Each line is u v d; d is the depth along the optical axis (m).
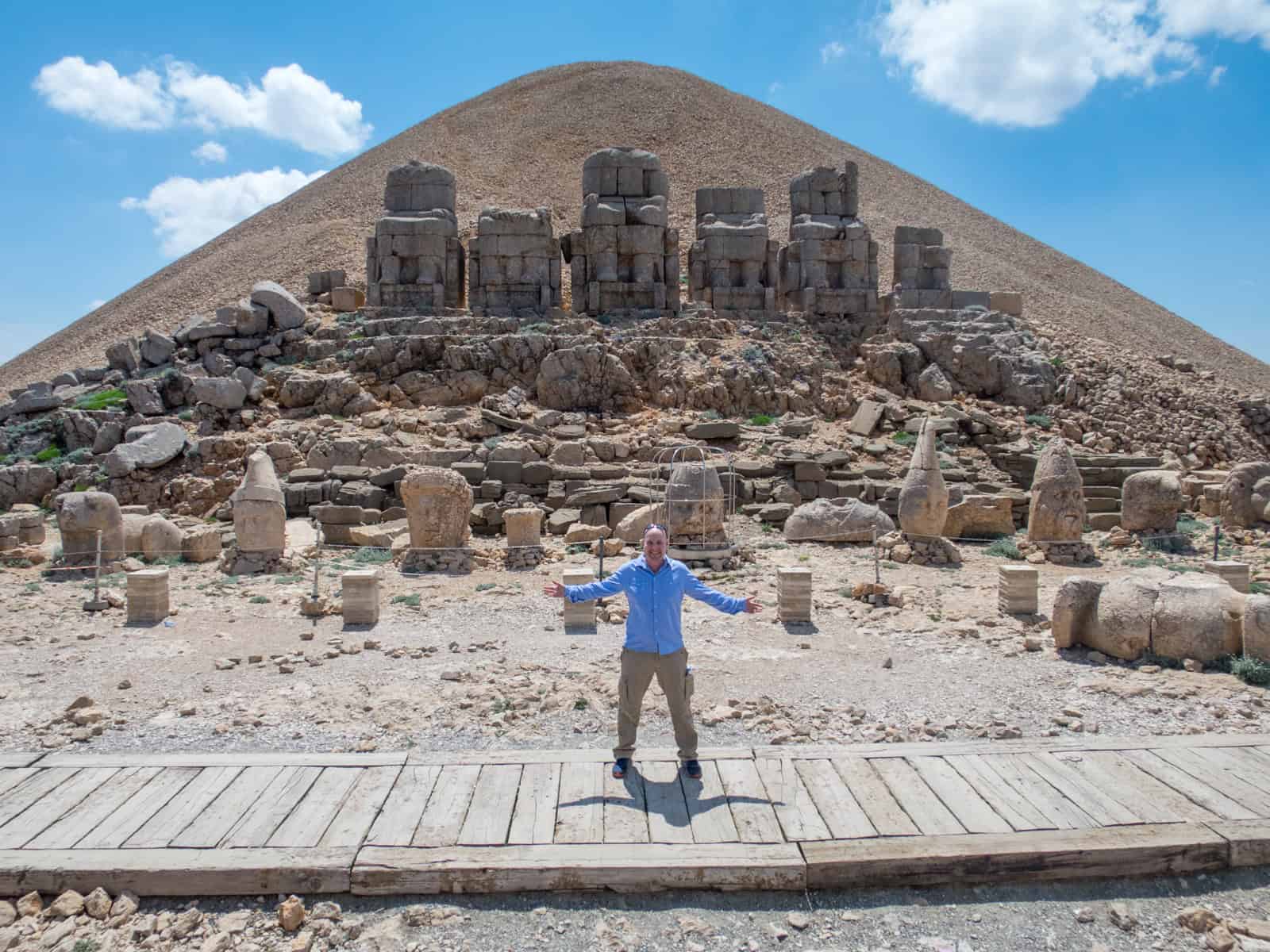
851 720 7.20
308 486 16.80
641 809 5.52
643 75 72.75
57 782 5.88
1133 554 14.84
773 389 21.30
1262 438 23.80
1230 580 11.20
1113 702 7.57
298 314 23.05
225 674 8.49
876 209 55.38
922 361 23.12
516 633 10.00
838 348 24.19
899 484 17.52
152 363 22.48
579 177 55.25
